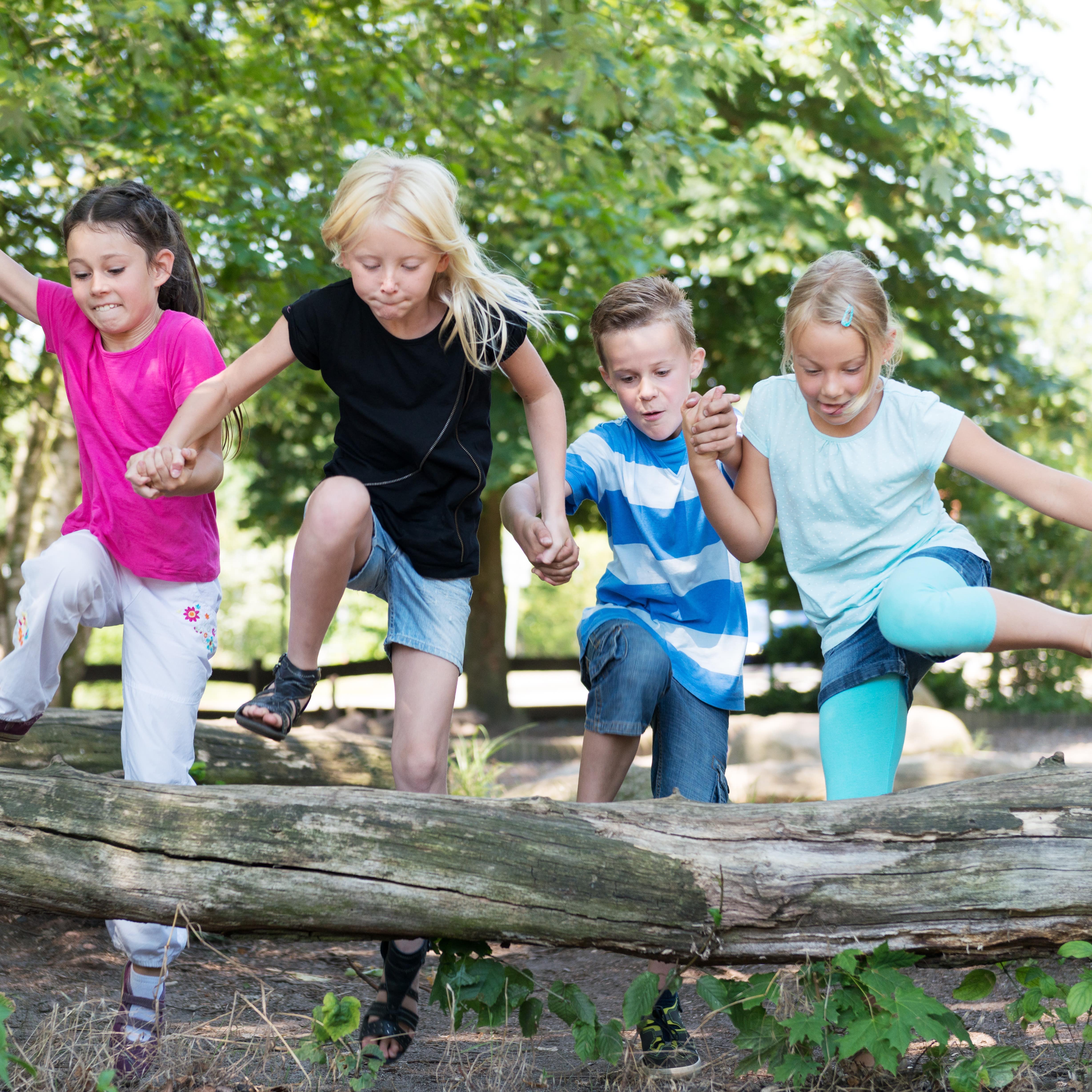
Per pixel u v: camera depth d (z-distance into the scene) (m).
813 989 2.30
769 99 11.09
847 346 2.47
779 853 2.26
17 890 2.17
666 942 2.24
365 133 7.21
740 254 10.39
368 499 2.60
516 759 10.79
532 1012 2.38
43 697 2.60
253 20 7.11
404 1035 2.74
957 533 2.71
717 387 2.55
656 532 3.00
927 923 2.23
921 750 9.05
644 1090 2.51
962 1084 2.25
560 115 7.19
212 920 2.20
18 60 5.75
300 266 6.63
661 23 7.02
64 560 2.50
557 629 25.86
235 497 25.28
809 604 2.82
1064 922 2.20
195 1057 2.54
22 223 6.58
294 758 4.56
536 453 2.87
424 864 2.20
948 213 11.30
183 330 2.62
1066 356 20.03
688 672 2.94
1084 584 14.44
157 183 6.22
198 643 2.66
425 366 2.64
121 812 2.21
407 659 2.74
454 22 7.28
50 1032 2.43
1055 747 11.89
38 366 9.42
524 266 8.22
